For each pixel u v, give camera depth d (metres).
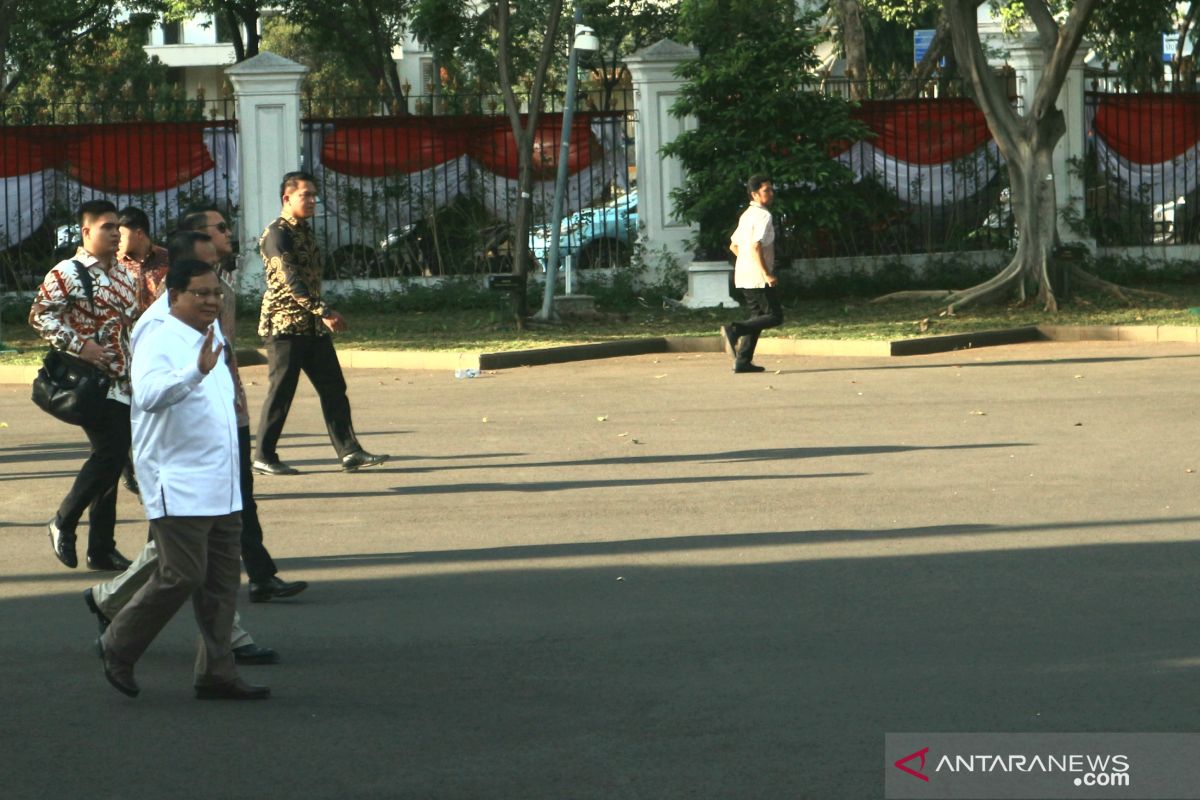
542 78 28.48
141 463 8.08
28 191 31.73
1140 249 34.38
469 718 7.85
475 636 9.41
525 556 11.55
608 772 7.01
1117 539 11.62
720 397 19.97
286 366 15.01
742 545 11.74
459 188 32.91
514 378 22.61
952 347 24.86
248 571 10.37
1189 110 35.03
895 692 8.10
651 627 9.52
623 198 33.59
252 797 6.78
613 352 25.14
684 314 29.70
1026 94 33.84
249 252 31.38
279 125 31.33
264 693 8.27
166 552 8.03
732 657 8.82
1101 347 24.56
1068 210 33.69
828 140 31.02
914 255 33.59
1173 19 43.03
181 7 49.25
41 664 9.02
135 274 11.59
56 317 11.14
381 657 9.03
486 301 31.39
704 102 30.89
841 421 17.73
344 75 70.06
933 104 33.78
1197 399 18.66
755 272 22.02
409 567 11.30
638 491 13.95
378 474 15.15
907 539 11.80
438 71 50.84
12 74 51.72
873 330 26.17
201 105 32.72
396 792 6.81
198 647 9.27
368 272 32.47
